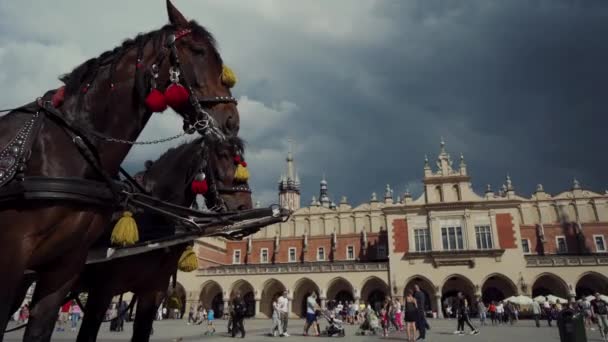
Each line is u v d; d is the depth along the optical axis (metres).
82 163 3.37
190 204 6.89
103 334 20.14
